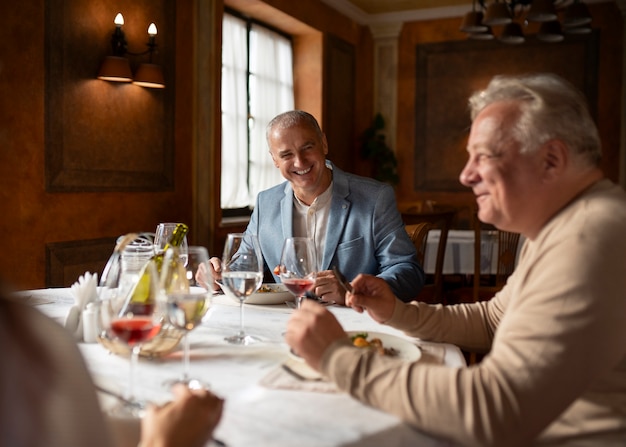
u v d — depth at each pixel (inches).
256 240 52.0
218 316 58.9
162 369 41.3
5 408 16.2
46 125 131.8
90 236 146.5
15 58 123.7
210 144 184.4
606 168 252.2
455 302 154.9
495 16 179.9
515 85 38.5
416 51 282.8
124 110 154.6
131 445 31.4
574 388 31.6
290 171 82.4
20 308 17.2
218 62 185.0
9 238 125.2
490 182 38.1
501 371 31.7
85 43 141.2
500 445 30.6
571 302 32.3
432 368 33.3
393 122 289.3
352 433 30.7
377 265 83.3
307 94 255.3
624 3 243.4
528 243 46.1
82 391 17.6
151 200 166.9
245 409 33.9
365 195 84.0
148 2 160.6
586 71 253.3
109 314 35.4
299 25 237.5
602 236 34.0
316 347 36.6
